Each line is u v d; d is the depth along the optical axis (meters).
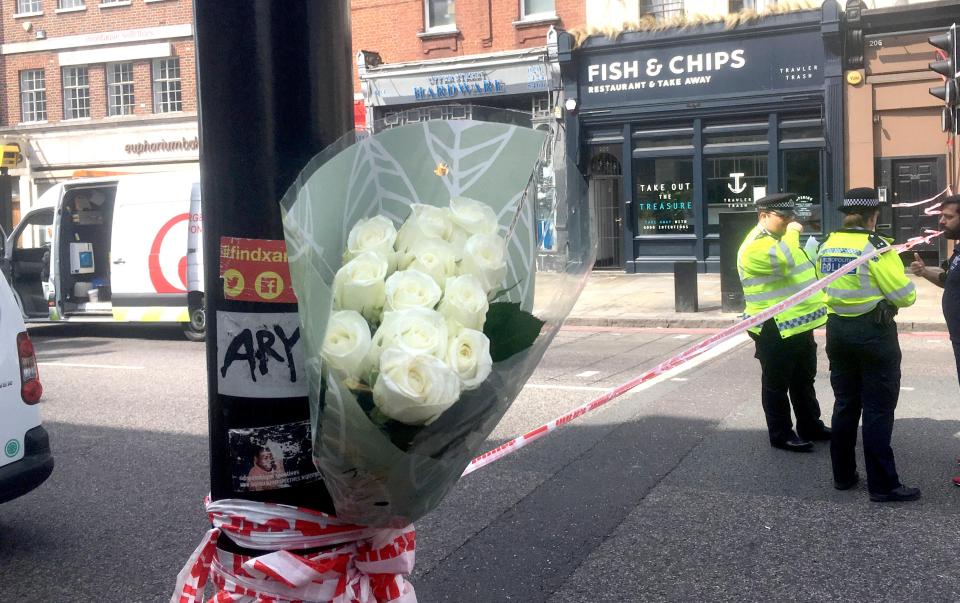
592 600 4.13
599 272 20.00
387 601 1.98
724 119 18.66
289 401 1.90
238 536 1.90
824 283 3.20
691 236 19.05
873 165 17.48
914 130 17.17
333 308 1.62
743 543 4.74
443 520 5.23
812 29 17.48
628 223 19.48
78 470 6.54
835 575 4.31
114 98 25.78
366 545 1.94
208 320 1.96
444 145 1.78
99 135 25.56
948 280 5.62
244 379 1.90
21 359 4.98
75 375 10.62
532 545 4.81
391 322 1.55
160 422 8.02
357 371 1.55
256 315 1.90
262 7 1.87
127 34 25.06
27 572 4.67
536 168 1.78
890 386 5.21
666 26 18.55
